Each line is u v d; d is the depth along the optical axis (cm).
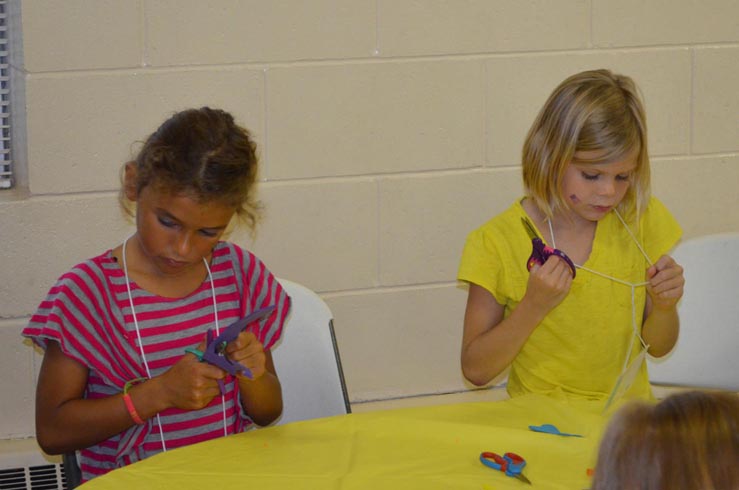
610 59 247
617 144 171
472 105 239
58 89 213
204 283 161
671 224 195
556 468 126
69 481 153
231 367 133
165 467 128
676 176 258
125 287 155
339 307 238
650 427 77
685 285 207
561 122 175
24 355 220
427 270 243
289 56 225
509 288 186
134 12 215
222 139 142
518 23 239
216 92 222
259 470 126
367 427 140
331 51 228
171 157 139
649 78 251
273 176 229
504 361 176
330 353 180
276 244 232
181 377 136
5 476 218
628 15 246
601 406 153
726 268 209
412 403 244
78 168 217
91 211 219
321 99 229
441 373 249
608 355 186
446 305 246
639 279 189
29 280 218
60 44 212
